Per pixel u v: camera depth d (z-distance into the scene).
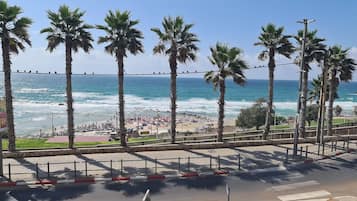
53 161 25.27
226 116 93.50
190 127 72.50
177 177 22.45
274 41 33.12
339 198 19.17
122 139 29.25
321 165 26.00
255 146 31.91
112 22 28.59
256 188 20.75
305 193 19.98
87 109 101.44
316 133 37.97
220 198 19.02
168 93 176.38
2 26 24.94
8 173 22.19
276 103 134.62
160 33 30.48
